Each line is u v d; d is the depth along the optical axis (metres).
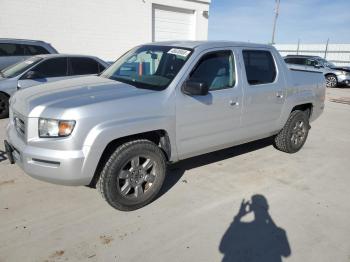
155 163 3.53
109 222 3.26
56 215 3.34
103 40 12.78
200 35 15.70
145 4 13.55
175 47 4.05
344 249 2.99
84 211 3.44
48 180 3.06
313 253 2.92
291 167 4.91
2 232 3.02
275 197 3.94
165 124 3.48
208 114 3.90
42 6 11.15
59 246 2.87
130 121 3.20
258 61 4.61
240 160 5.10
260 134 4.80
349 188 4.27
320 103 5.79
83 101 3.09
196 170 4.62
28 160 3.03
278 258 2.84
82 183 3.09
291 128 5.29
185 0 14.69
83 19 12.10
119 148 3.24
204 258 2.80
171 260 2.76
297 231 3.25
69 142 2.93
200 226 3.26
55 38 11.65
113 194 3.27
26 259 2.69
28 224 3.16
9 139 3.44
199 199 3.80
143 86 3.67
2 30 10.60
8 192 3.76
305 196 4.00
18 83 7.03
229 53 4.23
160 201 3.71
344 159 5.38
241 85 4.27
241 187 4.16
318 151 5.75
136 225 3.23
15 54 8.84
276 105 4.85
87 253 2.79
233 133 4.33
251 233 3.18
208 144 4.06
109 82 3.79
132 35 13.53
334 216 3.56
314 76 5.68
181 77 3.64
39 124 3.01
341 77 17.81
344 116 9.27
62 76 7.42
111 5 12.65
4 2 10.43
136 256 2.79
